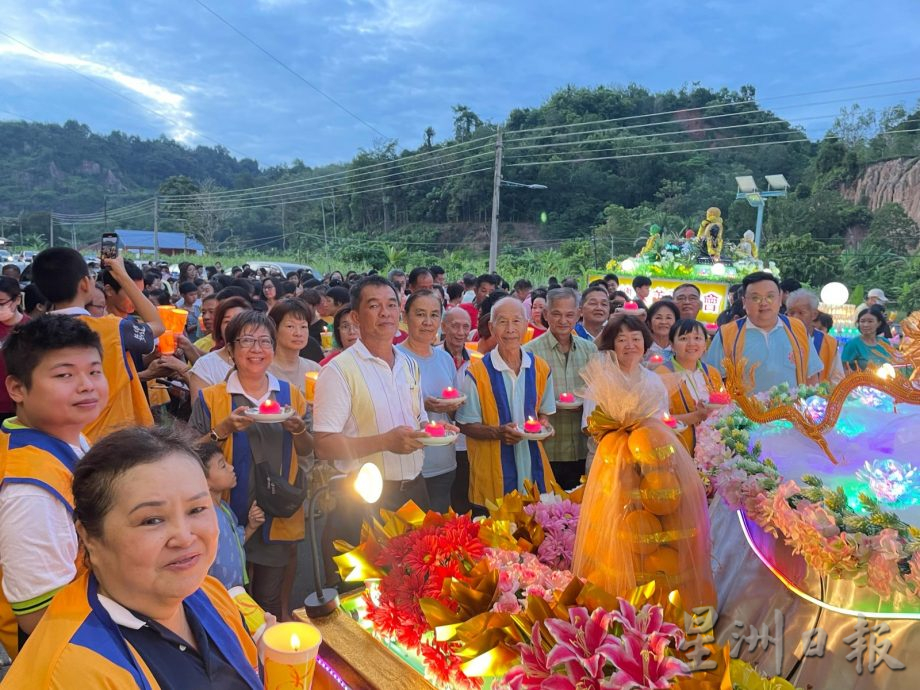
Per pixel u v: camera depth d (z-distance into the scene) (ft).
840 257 104.99
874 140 185.16
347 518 9.52
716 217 52.44
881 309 19.62
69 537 5.45
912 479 4.73
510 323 11.73
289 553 10.11
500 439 11.50
